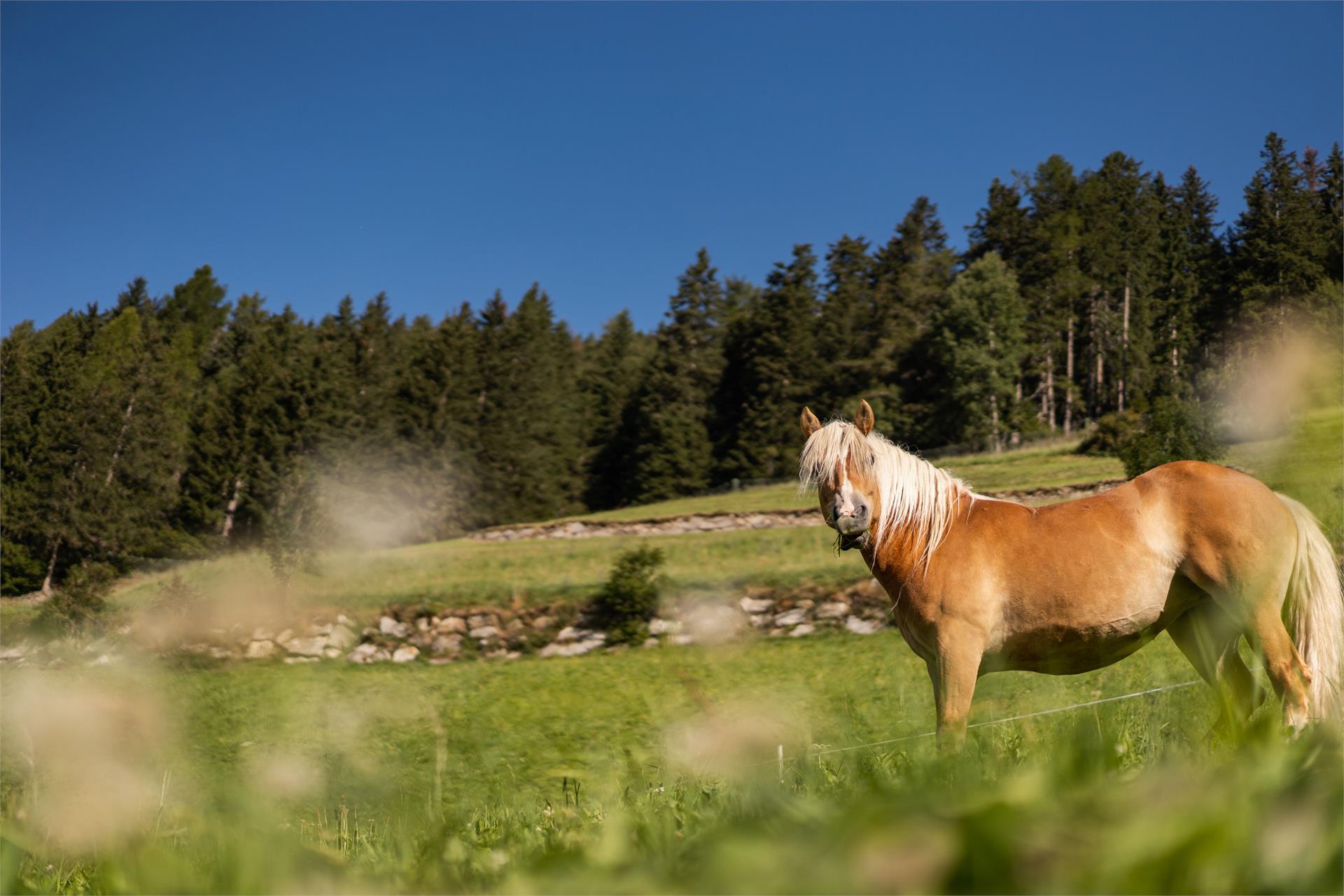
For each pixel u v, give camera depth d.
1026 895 0.43
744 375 67.88
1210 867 0.46
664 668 17.34
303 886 0.83
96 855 1.07
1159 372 62.31
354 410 63.44
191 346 82.75
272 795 1.25
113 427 50.72
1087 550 4.04
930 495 4.31
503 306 78.94
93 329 61.53
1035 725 2.29
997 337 62.38
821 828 0.55
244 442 55.72
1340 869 0.48
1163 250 70.75
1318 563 3.72
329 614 20.47
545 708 13.28
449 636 21.19
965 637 4.14
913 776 1.00
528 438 70.25
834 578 20.19
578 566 27.19
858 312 67.94
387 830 1.53
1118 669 4.73
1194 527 3.88
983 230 75.31
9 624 19.55
